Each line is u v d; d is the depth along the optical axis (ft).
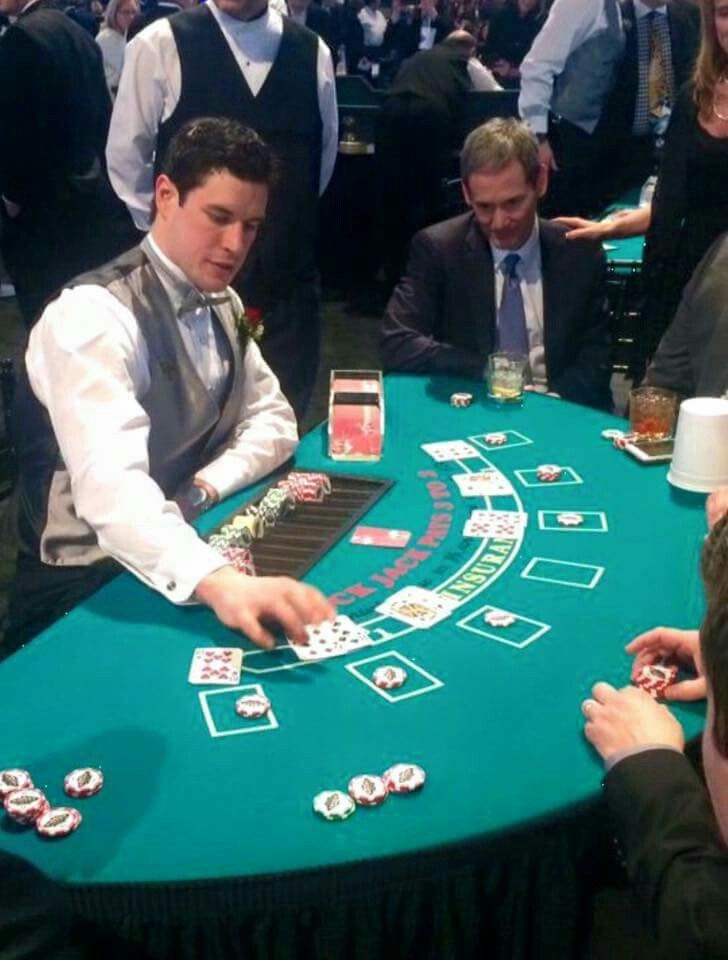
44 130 14.43
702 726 5.21
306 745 5.01
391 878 4.41
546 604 6.24
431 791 4.74
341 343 20.48
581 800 4.73
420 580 6.51
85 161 15.03
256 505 7.48
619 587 6.45
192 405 7.77
